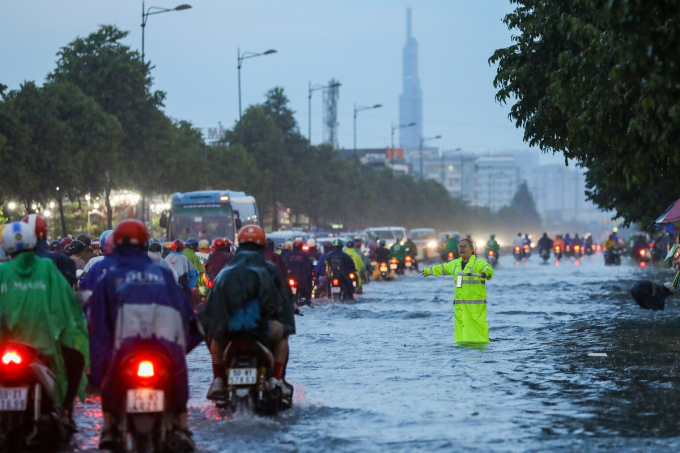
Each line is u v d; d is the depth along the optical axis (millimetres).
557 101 30781
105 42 95438
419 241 126750
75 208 115938
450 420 18203
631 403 19812
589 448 15617
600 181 64000
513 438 16469
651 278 79562
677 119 24984
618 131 28625
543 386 22281
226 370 18797
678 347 30141
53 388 15672
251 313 17906
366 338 34094
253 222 81250
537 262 134875
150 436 14586
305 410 19281
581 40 28859
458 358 27953
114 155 87375
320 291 56562
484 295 32281
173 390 14992
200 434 16984
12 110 75312
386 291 66438
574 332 35375
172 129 99875
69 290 16078
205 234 73062
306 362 27312
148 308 14805
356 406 19781
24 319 15547
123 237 15219
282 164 142750
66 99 85000
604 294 59312
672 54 19156
